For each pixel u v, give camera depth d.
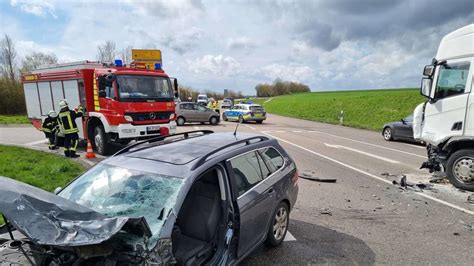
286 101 57.25
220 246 3.19
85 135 11.30
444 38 7.79
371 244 4.56
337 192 6.99
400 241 4.67
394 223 5.32
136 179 3.21
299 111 38.31
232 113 26.80
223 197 3.34
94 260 2.57
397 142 14.98
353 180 8.00
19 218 2.28
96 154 10.98
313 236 4.79
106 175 3.41
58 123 10.91
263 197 3.85
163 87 10.96
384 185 7.57
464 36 7.32
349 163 10.05
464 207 6.09
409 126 14.36
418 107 8.53
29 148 11.80
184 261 3.02
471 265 4.03
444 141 7.60
